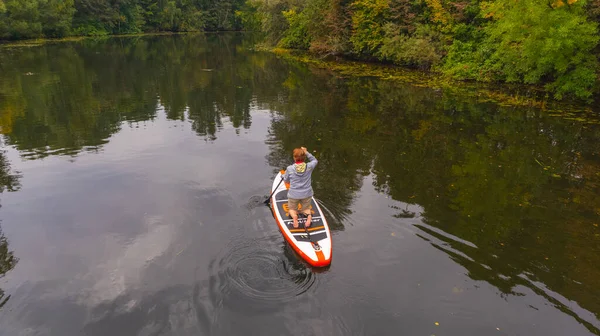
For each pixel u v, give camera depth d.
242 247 5.42
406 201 6.82
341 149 9.47
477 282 4.75
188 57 29.31
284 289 4.59
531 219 6.28
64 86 17.41
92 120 12.08
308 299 4.44
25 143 9.84
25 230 5.84
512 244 5.57
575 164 8.57
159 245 5.44
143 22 57.88
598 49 13.58
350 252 5.33
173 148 9.52
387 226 5.98
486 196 7.05
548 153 9.20
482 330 4.04
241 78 20.17
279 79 19.72
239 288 4.60
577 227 6.05
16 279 4.77
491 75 16.91
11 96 15.17
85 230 5.83
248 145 9.77
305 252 5.17
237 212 6.37
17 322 4.11
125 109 13.54
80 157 8.85
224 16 65.19
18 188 7.23
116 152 9.20
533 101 13.82
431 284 4.71
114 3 53.78
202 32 62.78
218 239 5.60
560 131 10.77
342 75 20.44
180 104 14.40
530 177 7.89
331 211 6.40
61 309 4.29
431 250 5.39
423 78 18.80
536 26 13.45
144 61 26.88
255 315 4.18
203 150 9.38
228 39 48.34
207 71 22.52
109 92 16.41
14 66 23.20
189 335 3.93
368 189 7.27
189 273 4.86
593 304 4.42
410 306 4.36
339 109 13.42
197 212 6.35
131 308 4.29
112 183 7.45
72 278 4.79
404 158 8.88
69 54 30.34
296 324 4.07
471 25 18.89
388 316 4.21
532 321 4.16
